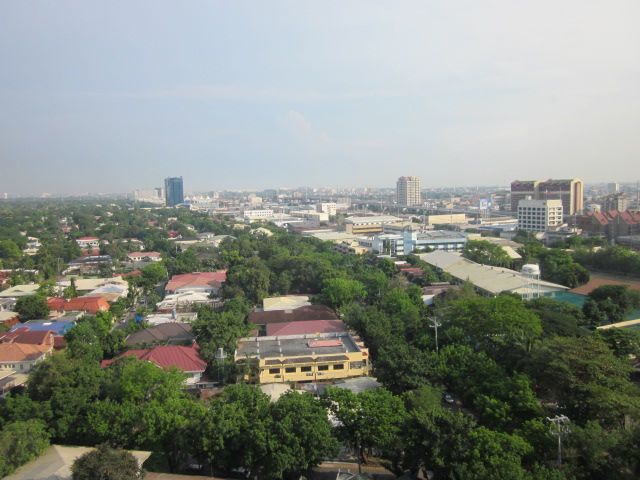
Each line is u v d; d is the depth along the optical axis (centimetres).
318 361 9225
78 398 6775
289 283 16388
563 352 6912
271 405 6141
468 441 5312
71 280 16975
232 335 10000
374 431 5922
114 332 10850
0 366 9962
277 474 5509
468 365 7775
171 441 6244
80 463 5084
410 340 10244
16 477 5469
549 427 5772
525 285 14475
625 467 5156
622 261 18500
